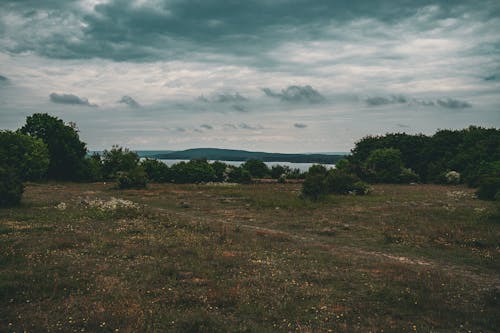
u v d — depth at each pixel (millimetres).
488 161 60094
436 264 14516
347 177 43312
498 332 8398
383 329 8398
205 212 28156
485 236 18859
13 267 11852
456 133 79688
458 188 52625
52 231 18000
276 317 8945
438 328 8609
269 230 21297
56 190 43125
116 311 8797
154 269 12375
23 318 8312
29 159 51125
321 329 8359
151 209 28578
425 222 23156
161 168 65000
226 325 8320
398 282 11734
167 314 8789
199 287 10945
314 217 25922
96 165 65625
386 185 59906
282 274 12422
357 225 22828
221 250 15484
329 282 11820
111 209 25469
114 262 13109
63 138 61812
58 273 11539
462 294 10883
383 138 88500
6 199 26516
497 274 13164
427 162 76938
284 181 64500
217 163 68312
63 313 8719
